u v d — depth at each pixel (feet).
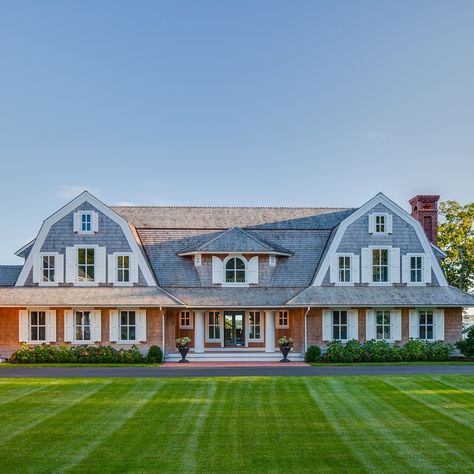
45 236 114.21
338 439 46.32
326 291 114.32
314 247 124.47
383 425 50.75
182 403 60.18
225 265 118.21
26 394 65.82
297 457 41.78
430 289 116.16
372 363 103.35
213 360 109.91
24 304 106.93
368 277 116.88
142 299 109.29
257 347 122.62
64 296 109.91
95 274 113.70
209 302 111.75
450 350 111.04
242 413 55.36
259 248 116.57
